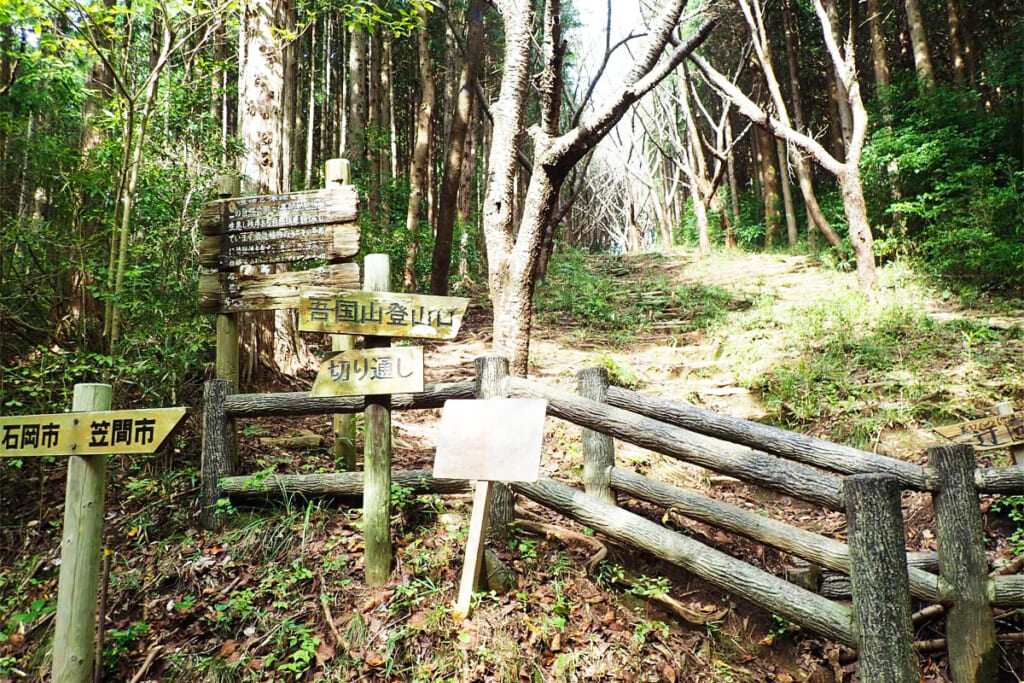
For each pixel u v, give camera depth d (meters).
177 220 5.16
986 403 5.75
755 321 9.16
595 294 11.75
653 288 12.48
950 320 7.78
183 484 4.38
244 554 3.78
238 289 4.38
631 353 8.70
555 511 4.17
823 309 8.76
